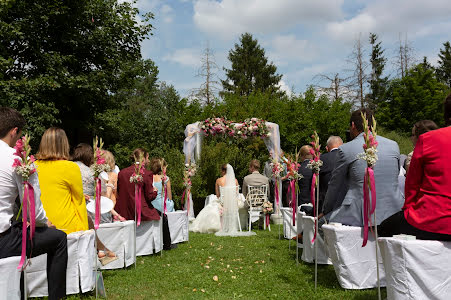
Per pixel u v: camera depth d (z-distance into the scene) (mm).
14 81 12906
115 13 16875
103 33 15898
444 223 2631
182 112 25328
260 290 4141
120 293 4062
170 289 4250
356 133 3984
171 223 7051
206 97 27719
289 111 19797
